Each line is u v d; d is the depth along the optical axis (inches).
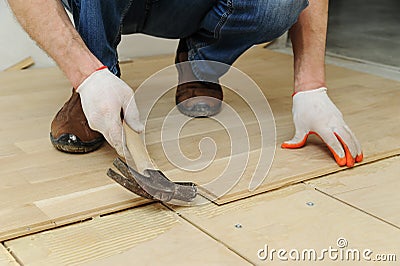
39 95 74.9
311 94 56.0
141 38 97.1
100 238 41.5
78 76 46.1
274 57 97.9
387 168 53.4
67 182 49.6
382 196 47.9
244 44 60.4
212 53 62.9
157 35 65.2
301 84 57.0
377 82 83.0
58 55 46.2
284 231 42.4
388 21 141.2
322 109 54.9
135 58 96.5
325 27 57.1
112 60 53.9
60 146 55.7
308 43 56.8
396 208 45.8
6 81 81.0
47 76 84.0
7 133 61.2
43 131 62.0
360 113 68.3
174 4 59.7
